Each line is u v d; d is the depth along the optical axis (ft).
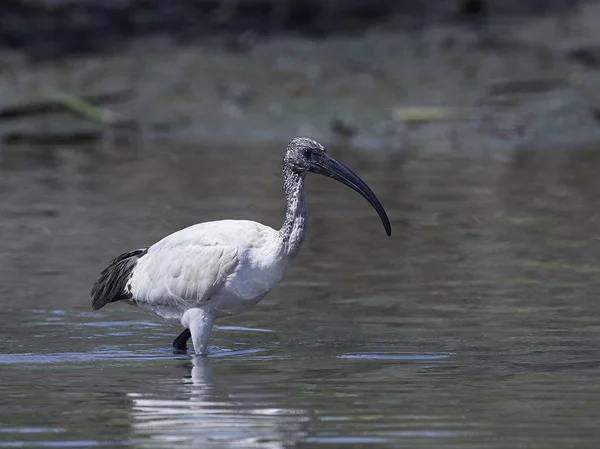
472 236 55.36
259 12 105.40
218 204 62.59
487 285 45.96
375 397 31.07
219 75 94.53
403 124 86.07
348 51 98.12
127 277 38.45
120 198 65.00
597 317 40.73
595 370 33.78
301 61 96.68
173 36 103.71
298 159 36.78
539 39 98.84
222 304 36.60
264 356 36.17
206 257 36.24
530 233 55.72
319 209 62.85
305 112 88.58
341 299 44.14
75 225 57.88
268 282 36.40
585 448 26.66
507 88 90.33
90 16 103.60
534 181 69.36
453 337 38.29
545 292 44.65
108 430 28.25
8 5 102.73
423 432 27.89
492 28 102.22
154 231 56.18
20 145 85.51
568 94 88.74
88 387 32.40
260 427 28.35
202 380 33.12
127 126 88.22
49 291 45.62
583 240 54.08
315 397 31.09
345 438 27.48
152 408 30.14
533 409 29.78
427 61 95.55
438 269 48.88
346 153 80.33
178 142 85.56
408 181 69.82
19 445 27.22
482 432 27.86
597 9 104.42
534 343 37.32
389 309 42.45
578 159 76.95
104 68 96.78
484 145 83.20
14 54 100.37
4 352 36.99
